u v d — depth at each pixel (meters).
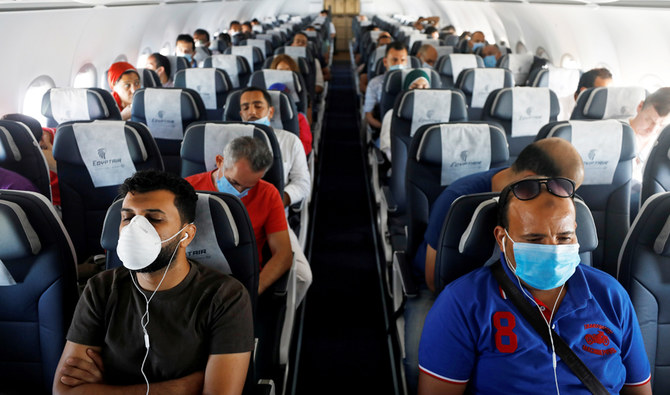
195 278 1.58
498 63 7.09
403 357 2.17
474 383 1.63
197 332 1.55
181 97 3.56
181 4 7.17
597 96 3.54
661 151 2.61
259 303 2.37
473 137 2.60
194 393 1.53
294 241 2.76
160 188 1.47
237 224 1.72
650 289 1.77
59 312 1.71
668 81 4.60
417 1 17.62
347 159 6.52
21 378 1.80
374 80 5.57
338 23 21.42
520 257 1.51
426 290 2.39
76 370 1.51
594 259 2.76
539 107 3.58
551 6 6.11
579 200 1.75
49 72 4.47
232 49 7.14
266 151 2.23
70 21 4.33
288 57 5.18
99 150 2.67
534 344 1.55
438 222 2.11
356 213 4.89
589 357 1.55
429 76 4.84
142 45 7.03
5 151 2.63
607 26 5.20
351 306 3.33
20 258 1.64
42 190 2.80
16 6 3.21
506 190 1.57
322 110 6.96
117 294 1.57
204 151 2.63
